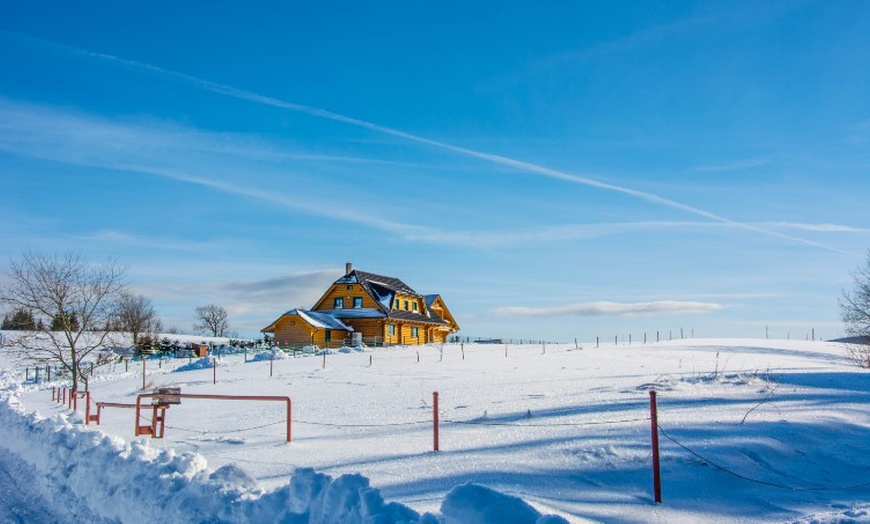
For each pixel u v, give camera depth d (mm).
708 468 9250
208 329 113125
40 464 12219
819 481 8922
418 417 15367
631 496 8156
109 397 28312
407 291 68062
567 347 47781
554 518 4770
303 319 55250
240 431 14977
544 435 11617
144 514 7738
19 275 37000
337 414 16875
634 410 13680
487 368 29656
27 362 47688
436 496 7918
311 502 6070
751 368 23859
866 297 36281
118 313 44344
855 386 16469
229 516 6852
